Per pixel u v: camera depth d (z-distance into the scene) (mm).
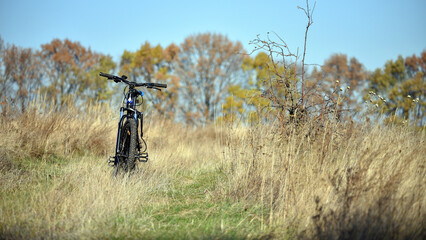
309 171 13133
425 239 9719
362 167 12391
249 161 15336
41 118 23781
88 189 13297
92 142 23969
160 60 104062
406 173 12375
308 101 16734
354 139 14547
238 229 11328
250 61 94875
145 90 80062
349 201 10594
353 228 9727
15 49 78312
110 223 11359
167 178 17891
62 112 25766
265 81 17500
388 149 13711
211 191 15805
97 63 104812
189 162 22875
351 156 13148
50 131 22906
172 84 95688
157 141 26703
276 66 17328
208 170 21062
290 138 14672
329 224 10102
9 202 12867
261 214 12766
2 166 17031
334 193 11289
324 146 13844
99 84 100188
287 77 17016
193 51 102250
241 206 13531
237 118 17766
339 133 14773
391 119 17344
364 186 11109
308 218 10898
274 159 14594
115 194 13445
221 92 97875
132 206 13125
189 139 33531
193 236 10766
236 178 15258
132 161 15648
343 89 16234
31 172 17156
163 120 33344
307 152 14250
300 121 16375
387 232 9500
